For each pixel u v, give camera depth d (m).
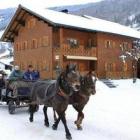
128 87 37.38
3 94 16.91
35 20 40.19
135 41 48.50
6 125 13.28
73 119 14.38
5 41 44.72
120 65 46.38
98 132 11.69
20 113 16.27
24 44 42.50
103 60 42.97
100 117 14.82
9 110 16.02
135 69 46.94
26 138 11.06
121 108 17.94
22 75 17.16
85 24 41.62
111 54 44.59
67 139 10.69
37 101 13.09
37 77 17.09
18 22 42.31
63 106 10.92
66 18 41.03
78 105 12.13
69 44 38.88
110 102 20.94
